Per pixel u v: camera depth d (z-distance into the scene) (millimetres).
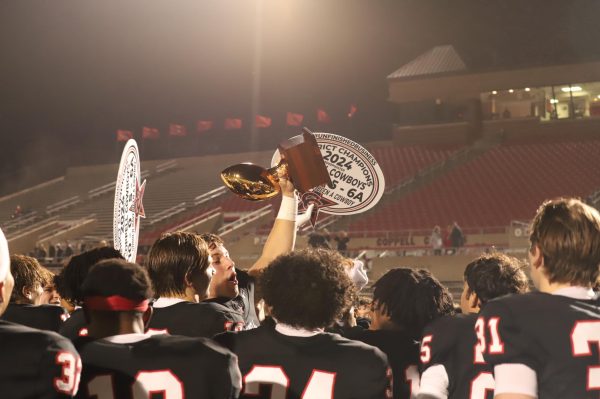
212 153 33344
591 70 25688
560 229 2150
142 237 23188
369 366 2371
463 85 27250
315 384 2352
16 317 3627
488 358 2109
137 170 4492
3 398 1967
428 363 2779
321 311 2396
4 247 2045
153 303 2992
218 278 3650
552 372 2037
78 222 24734
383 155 26516
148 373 2244
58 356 2014
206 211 24750
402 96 27938
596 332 2055
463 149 25719
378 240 19641
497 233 19234
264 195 3182
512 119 26531
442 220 20281
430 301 3033
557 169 22531
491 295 2967
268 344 2424
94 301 2311
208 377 2268
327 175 3146
